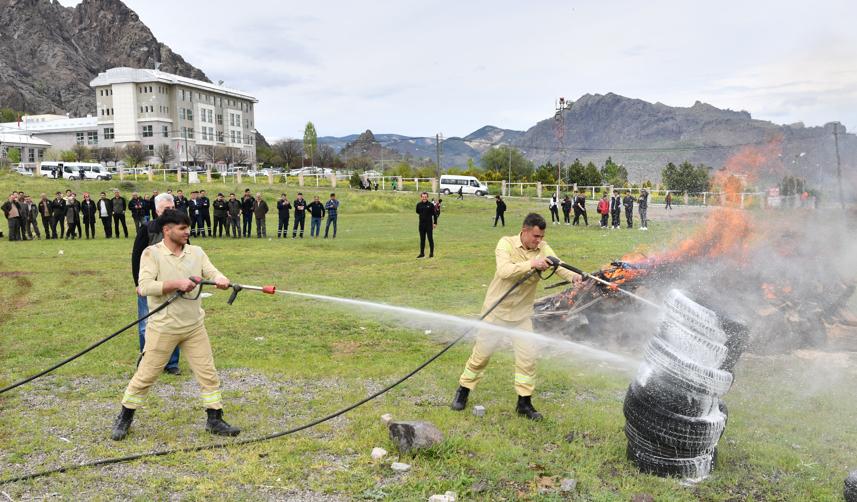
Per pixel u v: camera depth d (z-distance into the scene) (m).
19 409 5.98
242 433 5.43
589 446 5.15
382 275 15.04
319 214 24.52
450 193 52.78
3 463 4.78
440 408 6.01
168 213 5.32
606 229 27.72
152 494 4.29
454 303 11.51
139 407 6.07
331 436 5.34
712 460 4.70
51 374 7.09
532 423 5.62
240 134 126.19
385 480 4.53
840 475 4.70
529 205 42.91
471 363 5.92
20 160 98.19
